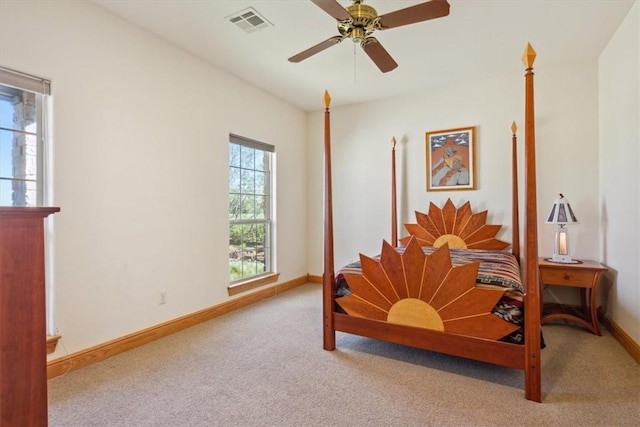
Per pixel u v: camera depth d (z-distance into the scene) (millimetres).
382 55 2326
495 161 3729
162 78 2877
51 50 2152
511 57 3199
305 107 4738
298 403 1852
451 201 3914
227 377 2143
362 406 1817
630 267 2482
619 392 1925
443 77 3689
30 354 904
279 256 4391
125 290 2586
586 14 2490
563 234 3127
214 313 3352
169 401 1873
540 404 1813
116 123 2531
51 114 2156
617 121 2736
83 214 2322
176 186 3002
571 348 2559
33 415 908
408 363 2338
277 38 2850
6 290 863
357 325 2426
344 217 4676
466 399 1875
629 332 2504
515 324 1920
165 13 2492
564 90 3387
